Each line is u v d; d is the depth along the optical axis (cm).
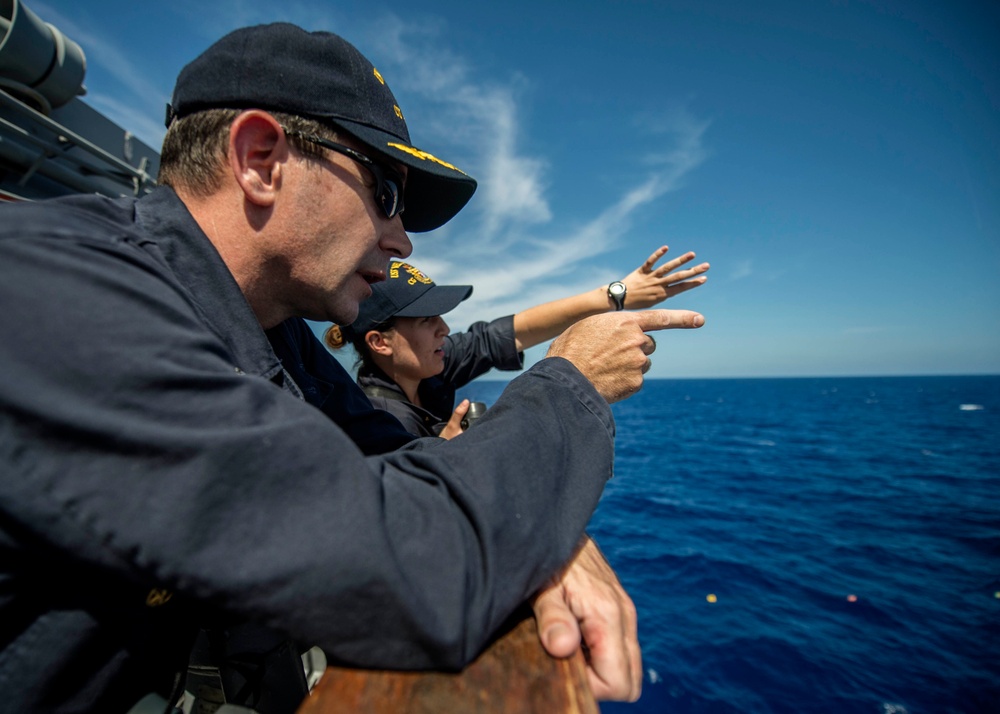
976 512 1235
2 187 280
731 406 5634
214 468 53
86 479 52
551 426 82
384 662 59
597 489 81
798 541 998
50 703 64
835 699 497
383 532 58
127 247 68
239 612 56
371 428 168
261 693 112
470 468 70
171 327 60
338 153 94
